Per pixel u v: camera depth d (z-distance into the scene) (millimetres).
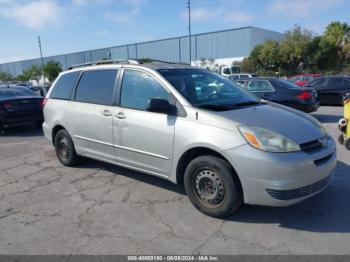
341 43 49938
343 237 3369
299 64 46938
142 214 4012
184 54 62438
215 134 3648
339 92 14977
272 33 62219
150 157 4340
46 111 6191
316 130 3820
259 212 3934
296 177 3367
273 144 3416
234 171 3609
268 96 10859
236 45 57062
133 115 4469
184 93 4129
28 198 4629
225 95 4531
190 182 3951
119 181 5164
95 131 5098
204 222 3764
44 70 49969
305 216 3820
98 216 3996
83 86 5480
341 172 5246
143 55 67938
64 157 5984
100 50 73750
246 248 3227
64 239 3488
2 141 8992
